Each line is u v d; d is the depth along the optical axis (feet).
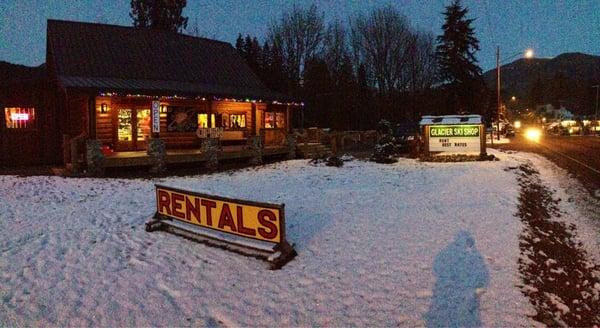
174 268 24.14
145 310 19.47
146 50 83.20
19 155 66.33
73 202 40.16
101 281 22.47
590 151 99.91
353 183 50.11
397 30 184.14
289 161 73.41
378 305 19.97
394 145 81.82
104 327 18.07
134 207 38.11
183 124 77.97
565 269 26.40
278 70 160.66
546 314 19.63
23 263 24.88
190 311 19.40
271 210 25.20
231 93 75.25
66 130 68.23
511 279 22.63
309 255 26.13
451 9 166.61
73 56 72.74
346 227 31.55
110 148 69.31
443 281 22.33
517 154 89.10
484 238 28.86
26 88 66.49
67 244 28.19
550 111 422.00
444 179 51.70
